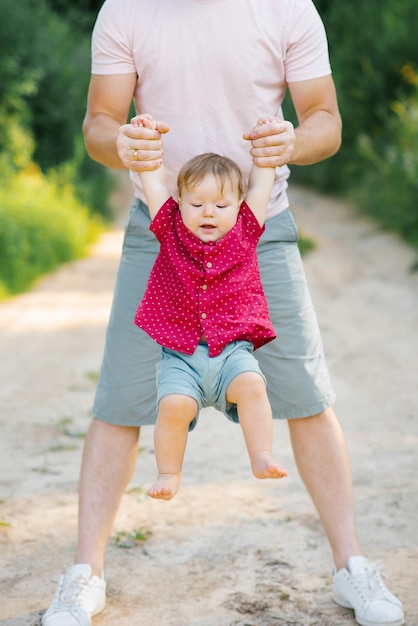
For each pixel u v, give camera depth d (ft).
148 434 20.34
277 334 12.17
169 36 11.44
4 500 16.49
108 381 12.44
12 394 23.65
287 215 12.40
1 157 54.44
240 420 10.49
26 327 32.24
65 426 20.98
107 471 12.46
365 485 16.97
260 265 12.13
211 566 13.84
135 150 10.61
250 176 10.92
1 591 13.09
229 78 11.46
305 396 12.28
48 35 65.21
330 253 48.06
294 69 11.82
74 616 11.65
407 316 32.63
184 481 17.39
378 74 69.05
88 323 32.91
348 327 31.07
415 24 68.23
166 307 10.78
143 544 14.61
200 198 10.54
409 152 56.54
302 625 12.09
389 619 11.78
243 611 12.49
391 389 23.50
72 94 66.03
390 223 54.54
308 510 15.90
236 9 11.34
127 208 71.87
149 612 12.45
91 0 94.53
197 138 11.69
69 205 55.57
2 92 56.80
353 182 73.46
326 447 12.52
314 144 11.56
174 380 10.56
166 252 10.84
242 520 15.53
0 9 58.39
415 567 13.64
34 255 43.91
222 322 10.65
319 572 13.62
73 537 14.94
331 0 85.15
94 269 45.85
